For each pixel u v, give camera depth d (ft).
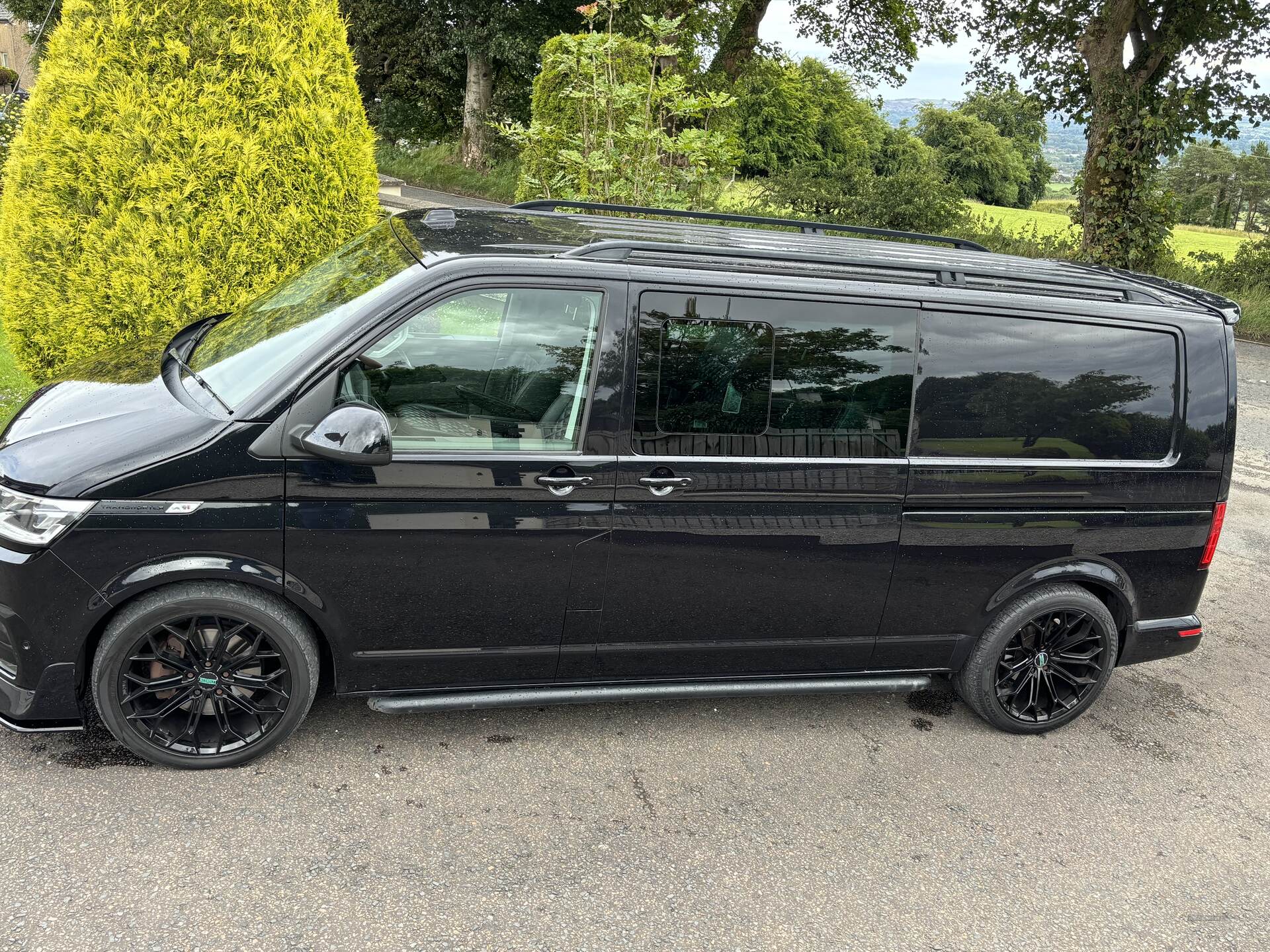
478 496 10.53
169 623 10.18
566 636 11.43
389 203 53.78
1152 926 9.99
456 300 10.46
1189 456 12.87
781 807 11.35
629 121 26.21
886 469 11.73
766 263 11.37
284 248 19.26
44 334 18.69
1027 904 10.12
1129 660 13.74
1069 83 67.56
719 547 11.43
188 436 9.91
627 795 11.28
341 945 8.57
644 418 10.90
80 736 11.27
